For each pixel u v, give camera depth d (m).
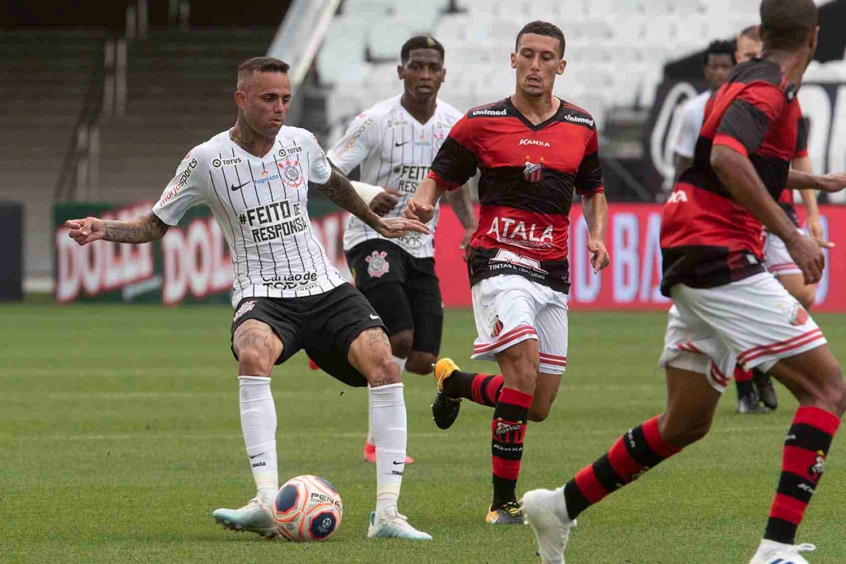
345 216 71.06
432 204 21.08
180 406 35.41
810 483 14.94
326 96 86.62
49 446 28.27
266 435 18.73
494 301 20.39
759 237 15.80
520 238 20.77
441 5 94.19
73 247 77.50
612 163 77.81
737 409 34.19
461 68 92.38
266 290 19.88
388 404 18.92
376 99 86.94
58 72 113.75
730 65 32.69
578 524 19.42
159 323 65.12
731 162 14.69
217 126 110.19
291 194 20.02
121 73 113.88
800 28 15.53
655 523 19.48
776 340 15.14
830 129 80.94
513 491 19.95
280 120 19.45
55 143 108.44
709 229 15.59
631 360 47.78
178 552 17.44
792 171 18.56
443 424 23.56
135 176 106.00
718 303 15.45
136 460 26.33
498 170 20.73
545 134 20.77
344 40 92.25
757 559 15.01
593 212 21.72
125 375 43.28
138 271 76.62
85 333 59.62
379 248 27.72
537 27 20.72
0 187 105.25
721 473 24.31
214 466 25.58
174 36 118.06
